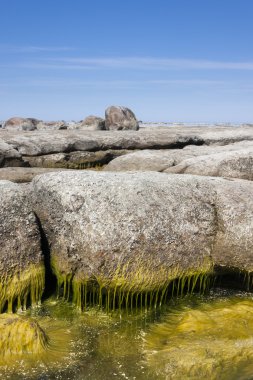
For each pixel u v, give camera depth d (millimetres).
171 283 10273
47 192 10352
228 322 9195
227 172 16844
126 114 38094
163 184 10992
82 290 9773
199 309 9977
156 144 27625
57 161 24594
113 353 8234
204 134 32125
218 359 8000
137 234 9703
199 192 11172
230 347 8344
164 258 9953
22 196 10164
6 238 9555
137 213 9922
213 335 8750
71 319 9453
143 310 9883
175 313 9820
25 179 19000
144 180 10922
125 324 9320
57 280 10180
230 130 37219
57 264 10047
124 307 9805
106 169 21531
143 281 9711
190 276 10406
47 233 10312
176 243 10133
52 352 8117
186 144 28984
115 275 9477
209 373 7656
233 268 10664
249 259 10523
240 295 10719
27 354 7938
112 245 9477
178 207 10531
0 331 8039
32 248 9812
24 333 8125
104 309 9766
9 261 9492
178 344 8469
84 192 10000
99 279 9438
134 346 8492
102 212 9734
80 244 9586
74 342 8578
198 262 10453
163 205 10375
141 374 7617
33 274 9766
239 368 7793
